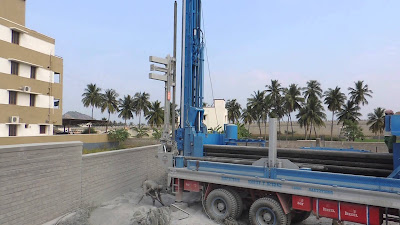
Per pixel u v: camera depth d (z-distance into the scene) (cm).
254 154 798
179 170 789
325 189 573
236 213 707
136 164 1043
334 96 5159
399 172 544
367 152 681
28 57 2577
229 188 727
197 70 912
